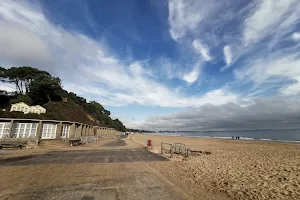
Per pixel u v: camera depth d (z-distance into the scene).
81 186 5.97
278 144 31.02
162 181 6.89
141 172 8.30
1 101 43.25
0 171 7.96
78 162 10.53
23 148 17.72
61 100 53.69
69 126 28.34
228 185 6.53
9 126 20.75
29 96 45.75
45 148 18.47
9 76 50.34
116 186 6.06
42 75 52.56
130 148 21.00
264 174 8.12
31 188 5.67
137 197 5.07
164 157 13.91
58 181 6.52
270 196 5.39
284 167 9.59
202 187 6.32
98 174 7.69
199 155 15.96
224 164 10.82
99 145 25.06
